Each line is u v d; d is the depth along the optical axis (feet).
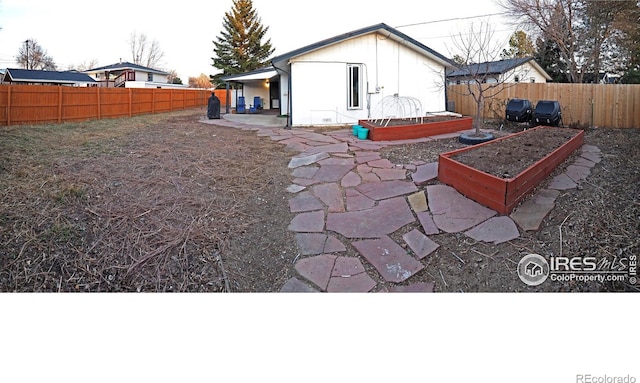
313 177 16.88
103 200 13.34
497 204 12.57
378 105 36.09
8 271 9.53
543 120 28.40
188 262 10.62
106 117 41.86
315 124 34.22
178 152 20.71
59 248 10.51
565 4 53.21
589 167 17.16
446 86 41.24
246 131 30.27
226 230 12.25
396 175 16.70
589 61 53.62
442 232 11.87
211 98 43.42
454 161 14.78
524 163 14.82
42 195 12.99
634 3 46.32
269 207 14.08
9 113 31.24
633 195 13.62
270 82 70.18
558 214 12.41
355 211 13.51
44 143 21.07
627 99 27.58
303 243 11.66
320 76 33.94
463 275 10.05
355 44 34.65
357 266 10.49
